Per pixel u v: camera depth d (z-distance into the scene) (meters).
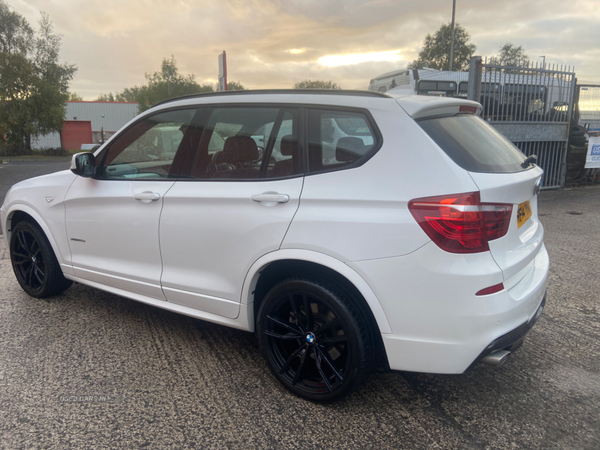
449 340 2.04
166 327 3.47
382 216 2.11
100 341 3.22
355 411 2.42
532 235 2.51
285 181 2.43
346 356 2.33
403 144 2.15
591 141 10.46
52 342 3.19
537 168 2.71
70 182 3.50
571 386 2.63
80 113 57.00
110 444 2.15
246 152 2.62
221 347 3.16
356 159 2.26
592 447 2.12
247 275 2.54
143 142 3.11
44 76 38.22
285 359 2.61
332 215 2.22
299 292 2.39
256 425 2.30
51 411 2.40
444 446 2.14
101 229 3.26
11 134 36.09
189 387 2.64
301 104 2.50
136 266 3.12
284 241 2.35
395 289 2.10
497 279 2.03
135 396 2.54
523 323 2.17
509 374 2.77
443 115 2.37
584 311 3.67
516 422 2.31
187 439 2.19
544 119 9.41
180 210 2.80
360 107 2.32
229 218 2.57
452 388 2.64
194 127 2.88
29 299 4.03
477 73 8.35
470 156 2.16
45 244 3.75
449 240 1.99
